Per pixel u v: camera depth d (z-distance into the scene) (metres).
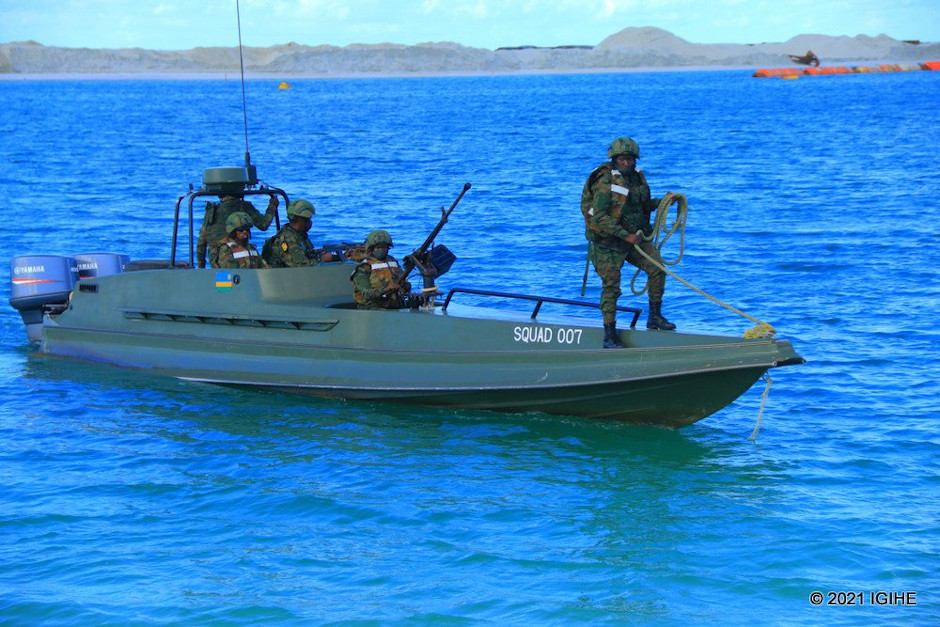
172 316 13.30
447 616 7.49
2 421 11.80
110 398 12.59
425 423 11.62
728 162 47.19
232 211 13.20
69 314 14.32
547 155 53.41
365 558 8.41
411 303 12.67
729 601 7.74
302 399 12.41
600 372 10.84
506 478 10.11
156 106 147.88
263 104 154.62
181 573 8.12
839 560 8.34
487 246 24.66
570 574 8.15
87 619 7.42
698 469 10.32
